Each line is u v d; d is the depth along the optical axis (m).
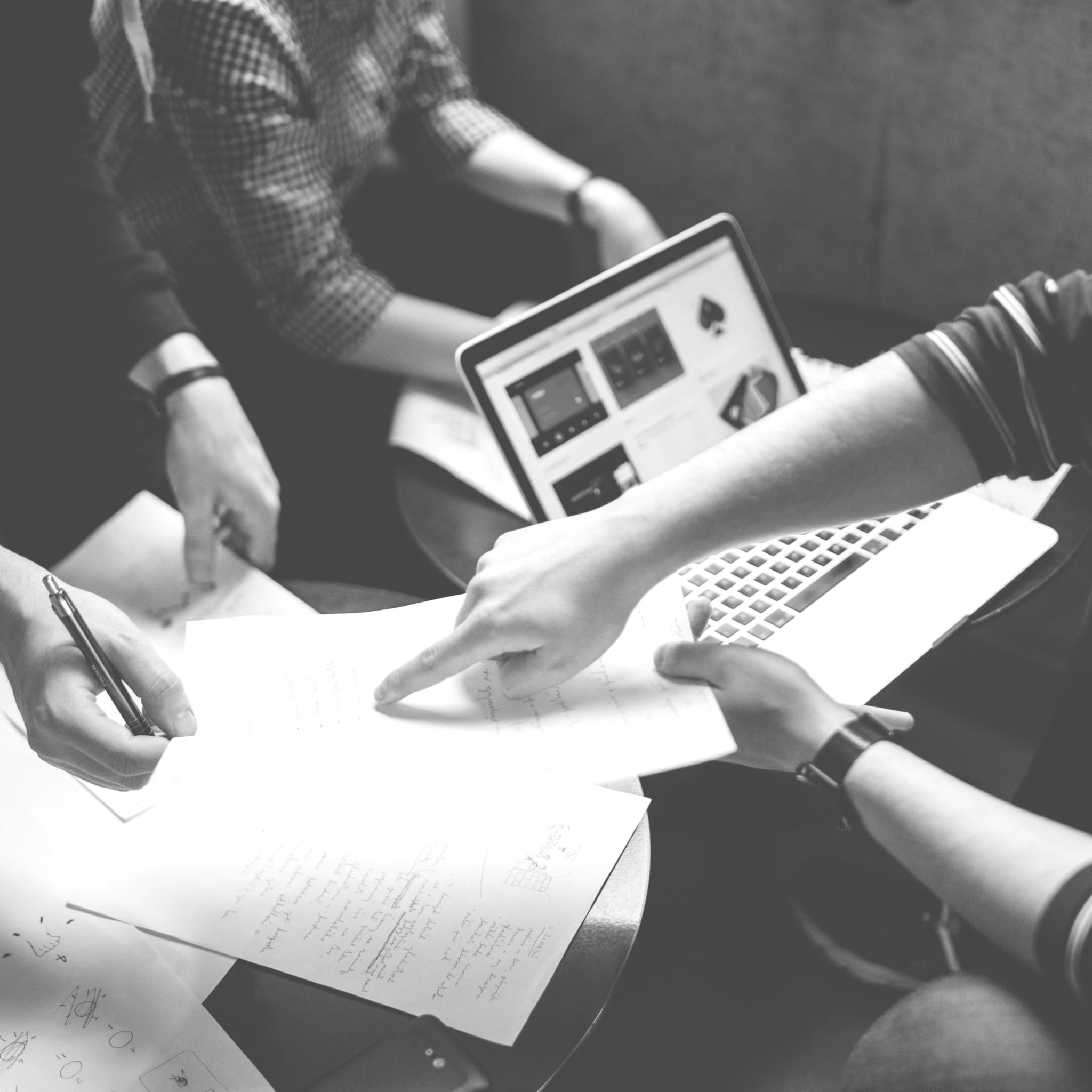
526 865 0.70
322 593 0.96
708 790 1.17
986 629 1.67
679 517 0.73
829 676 0.87
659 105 1.87
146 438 1.33
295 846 0.70
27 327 1.19
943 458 0.75
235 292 1.48
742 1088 1.24
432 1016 0.63
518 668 0.71
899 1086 0.59
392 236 1.58
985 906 0.59
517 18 1.93
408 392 1.33
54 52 1.01
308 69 1.32
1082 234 1.56
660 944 1.37
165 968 0.66
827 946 1.32
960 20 1.53
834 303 1.43
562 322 1.06
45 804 0.73
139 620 0.90
